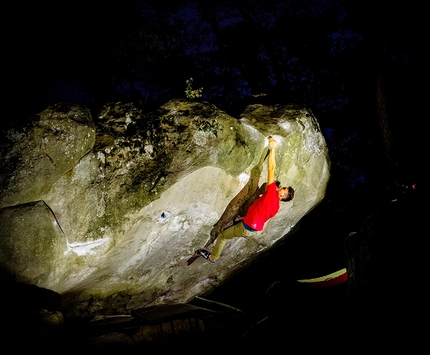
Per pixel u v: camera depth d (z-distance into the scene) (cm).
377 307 314
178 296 545
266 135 408
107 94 806
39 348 291
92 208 342
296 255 880
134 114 374
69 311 413
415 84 510
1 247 302
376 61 816
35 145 312
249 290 807
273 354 417
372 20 806
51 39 662
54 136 317
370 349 313
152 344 431
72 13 665
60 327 329
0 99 589
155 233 404
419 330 272
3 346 278
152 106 407
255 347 445
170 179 364
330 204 945
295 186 466
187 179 378
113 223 353
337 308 455
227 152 383
